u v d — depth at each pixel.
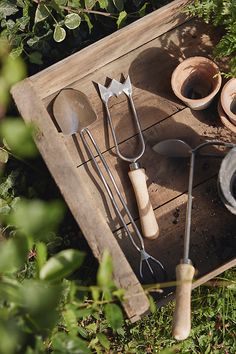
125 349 1.33
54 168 1.12
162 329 1.34
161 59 1.27
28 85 1.16
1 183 1.39
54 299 0.71
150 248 1.20
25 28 1.40
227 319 1.33
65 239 1.37
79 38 1.43
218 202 1.21
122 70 1.27
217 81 1.20
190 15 1.25
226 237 1.20
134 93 1.26
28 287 0.69
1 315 0.73
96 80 1.26
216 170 1.22
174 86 1.21
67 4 1.33
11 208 1.37
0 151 1.35
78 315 0.89
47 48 1.41
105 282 0.79
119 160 1.24
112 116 1.25
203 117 1.24
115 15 1.38
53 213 0.64
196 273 1.20
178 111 1.25
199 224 1.21
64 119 1.24
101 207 1.22
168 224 1.21
